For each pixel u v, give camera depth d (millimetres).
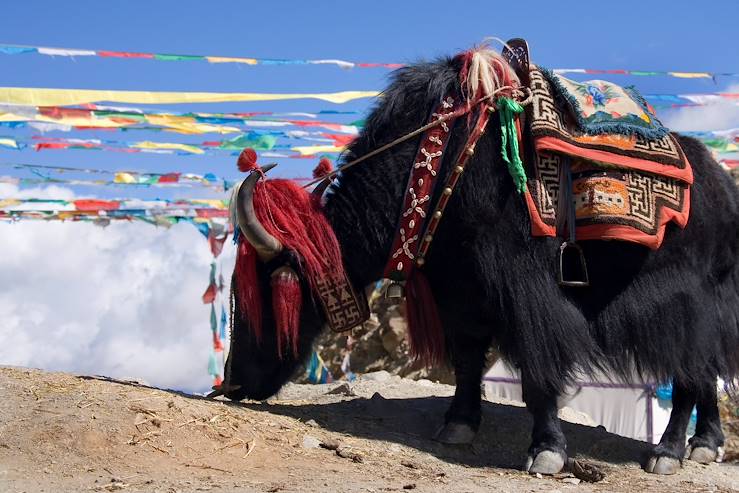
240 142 7715
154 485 3824
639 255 5098
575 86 5266
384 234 5102
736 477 5391
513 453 5488
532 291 4852
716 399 5977
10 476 3844
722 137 8430
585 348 4934
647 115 5332
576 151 4980
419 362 5645
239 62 6566
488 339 5605
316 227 5152
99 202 9461
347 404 6043
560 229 4988
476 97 5004
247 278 5172
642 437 10367
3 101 5945
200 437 4441
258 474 4168
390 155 5145
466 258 4961
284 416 5289
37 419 4328
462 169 4891
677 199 5180
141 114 7004
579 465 4828
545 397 4910
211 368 9938
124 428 4340
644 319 5125
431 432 5645
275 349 5332
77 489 3699
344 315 5219
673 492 4664
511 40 5293
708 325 5441
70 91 6082
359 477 4293
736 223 5695
